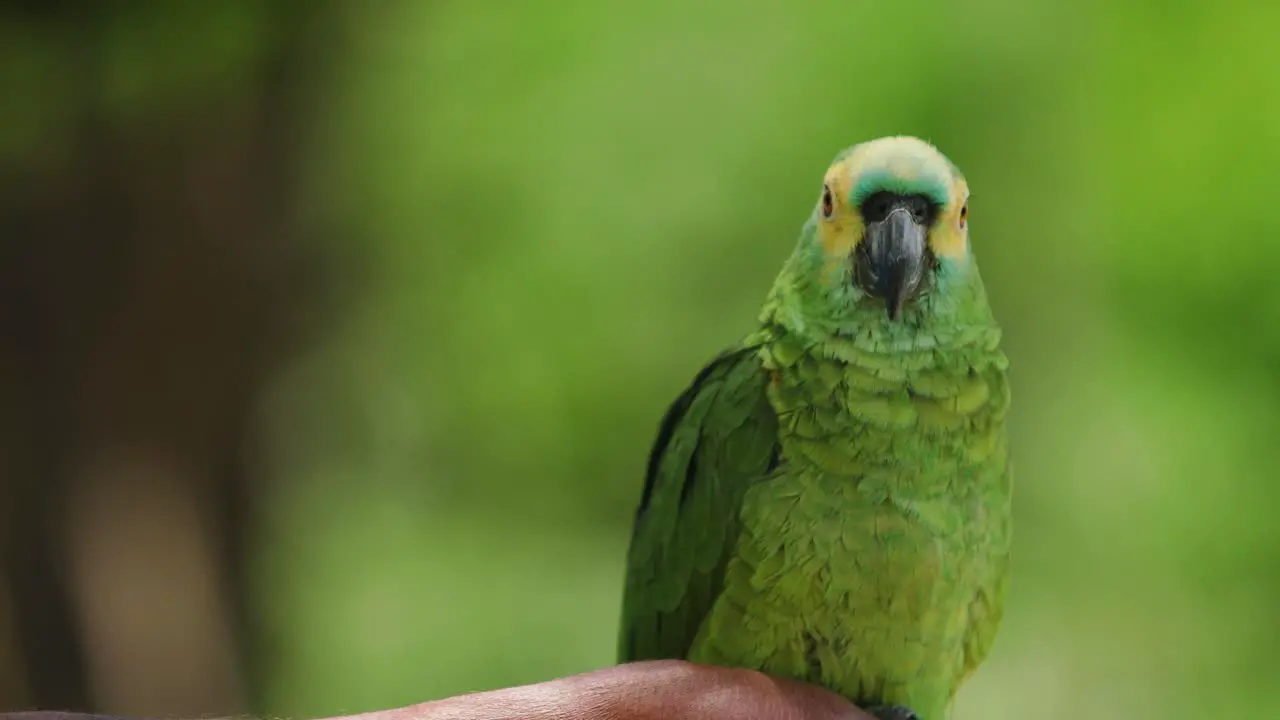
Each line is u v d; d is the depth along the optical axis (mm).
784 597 2086
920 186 2092
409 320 3088
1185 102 2918
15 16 2389
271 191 2482
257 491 2545
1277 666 2727
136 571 2447
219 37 2432
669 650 2131
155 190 2434
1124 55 2967
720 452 2105
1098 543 2973
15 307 2424
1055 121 2979
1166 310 2896
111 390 2439
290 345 2588
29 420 2428
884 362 2086
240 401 2508
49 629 2430
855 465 2080
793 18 3086
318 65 2484
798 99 3053
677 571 2121
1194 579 2836
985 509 2096
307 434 2877
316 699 2857
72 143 2418
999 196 3000
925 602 2084
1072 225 3000
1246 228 2818
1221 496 2805
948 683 2109
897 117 2967
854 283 2092
